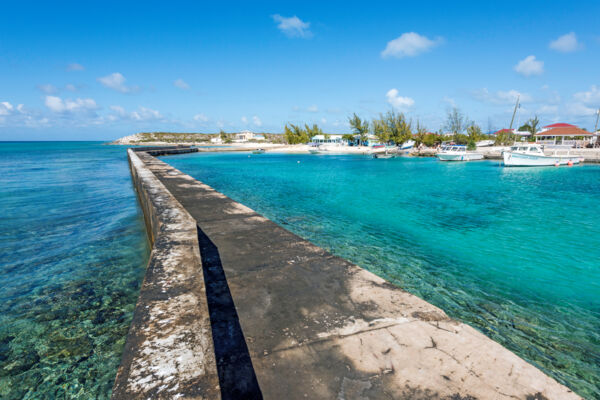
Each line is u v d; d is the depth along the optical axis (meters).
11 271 6.63
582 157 33.94
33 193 17.23
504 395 1.72
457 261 7.05
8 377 3.68
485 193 16.97
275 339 2.33
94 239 8.78
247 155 61.12
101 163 41.41
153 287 2.34
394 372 1.93
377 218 11.12
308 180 23.45
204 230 5.48
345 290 3.12
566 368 3.72
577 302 5.27
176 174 16.12
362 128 71.44
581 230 9.57
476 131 60.62
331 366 2.01
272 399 1.77
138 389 1.30
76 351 4.13
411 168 33.34
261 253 4.27
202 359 1.53
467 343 2.21
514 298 5.39
